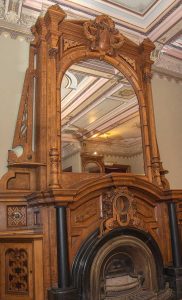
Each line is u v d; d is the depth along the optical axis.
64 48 2.81
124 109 3.09
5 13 2.74
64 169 2.60
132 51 3.23
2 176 2.45
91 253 2.32
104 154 2.87
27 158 2.52
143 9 3.09
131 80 3.17
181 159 3.53
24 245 2.22
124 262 2.81
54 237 2.29
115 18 3.18
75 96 2.84
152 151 3.05
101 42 2.98
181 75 3.78
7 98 2.62
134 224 2.63
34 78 2.73
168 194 2.81
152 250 2.70
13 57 2.72
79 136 2.77
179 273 2.65
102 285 2.42
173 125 3.56
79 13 3.09
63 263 2.21
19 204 2.44
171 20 3.13
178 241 2.77
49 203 2.28
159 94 3.54
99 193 2.59
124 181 2.58
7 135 2.56
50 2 2.90
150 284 2.61
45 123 2.54
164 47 3.56
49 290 2.17
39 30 2.76
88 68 2.95
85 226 2.48
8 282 2.23
